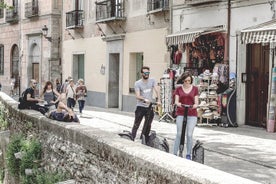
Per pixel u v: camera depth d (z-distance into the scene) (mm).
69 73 33875
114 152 7660
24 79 40031
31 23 38875
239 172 10055
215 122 18000
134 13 25688
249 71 18141
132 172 6992
